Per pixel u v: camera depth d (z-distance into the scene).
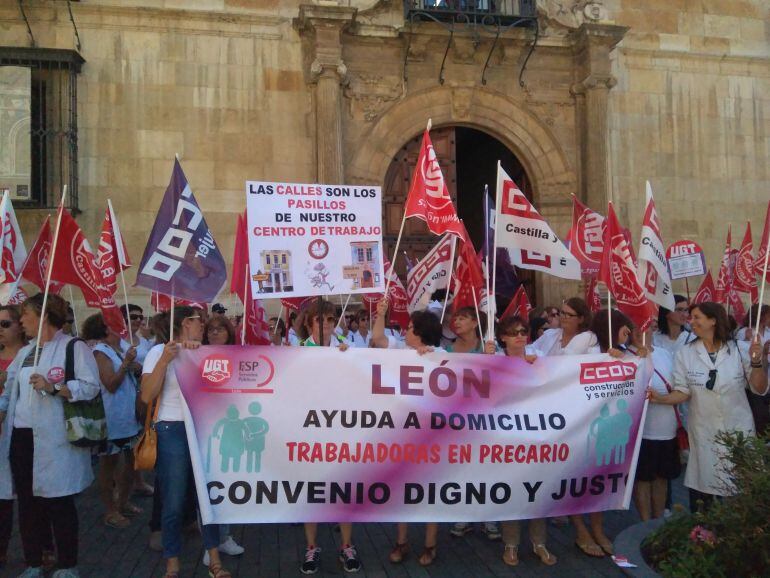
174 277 4.99
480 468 5.14
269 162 12.70
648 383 5.49
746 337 7.45
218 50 12.66
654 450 5.85
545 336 6.70
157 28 12.45
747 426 5.24
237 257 6.97
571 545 5.83
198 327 5.19
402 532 5.45
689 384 5.41
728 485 4.89
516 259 6.62
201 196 12.45
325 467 5.00
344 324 9.29
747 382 5.30
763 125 14.93
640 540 5.20
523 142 13.61
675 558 4.64
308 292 5.30
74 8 12.14
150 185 12.29
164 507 4.86
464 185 18.67
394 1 13.09
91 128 12.14
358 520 5.01
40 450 4.80
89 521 6.68
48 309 5.07
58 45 12.07
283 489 4.95
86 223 12.05
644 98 14.38
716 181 14.57
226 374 4.95
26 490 4.95
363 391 5.08
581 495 5.29
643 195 14.16
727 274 9.30
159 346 5.02
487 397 5.21
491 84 13.55
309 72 12.81
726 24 14.91
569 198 13.59
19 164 11.49
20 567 5.43
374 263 5.45
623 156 14.16
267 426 4.96
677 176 14.38
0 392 5.06
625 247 5.53
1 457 5.12
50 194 11.89
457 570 5.25
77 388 4.85
